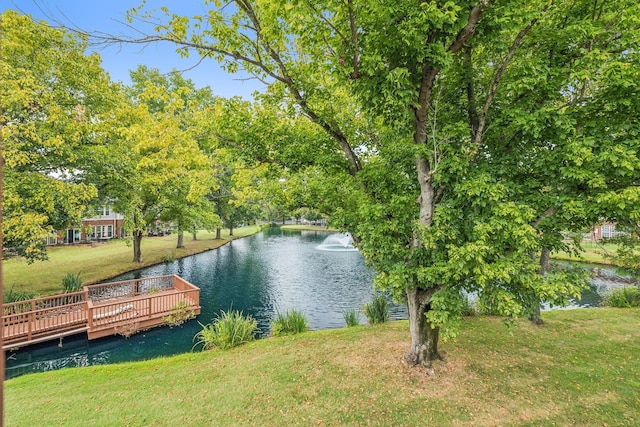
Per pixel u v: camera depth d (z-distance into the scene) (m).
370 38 4.74
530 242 4.43
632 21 4.53
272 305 15.30
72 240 33.47
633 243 10.03
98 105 14.57
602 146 4.42
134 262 22.66
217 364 7.45
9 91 9.60
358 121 7.98
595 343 7.91
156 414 5.44
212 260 27.02
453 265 4.80
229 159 7.88
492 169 5.43
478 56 6.25
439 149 5.42
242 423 5.12
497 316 10.11
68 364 9.55
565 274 4.84
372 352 7.36
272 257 29.02
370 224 5.89
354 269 23.72
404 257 5.90
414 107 5.41
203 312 14.07
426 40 4.80
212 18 5.95
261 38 6.19
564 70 4.84
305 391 5.92
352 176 7.30
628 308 11.67
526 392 5.71
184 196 23.16
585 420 4.97
